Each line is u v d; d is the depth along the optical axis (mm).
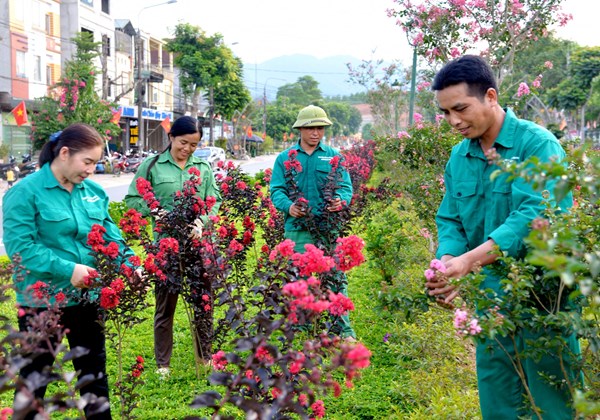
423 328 5320
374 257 7359
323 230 5352
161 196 5148
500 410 3086
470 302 2742
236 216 7629
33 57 32500
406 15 9867
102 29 40656
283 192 5555
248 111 62094
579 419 2611
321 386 2062
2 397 4395
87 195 3723
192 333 5000
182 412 4305
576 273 2377
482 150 3070
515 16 9312
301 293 2035
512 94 9383
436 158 7477
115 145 43469
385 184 11594
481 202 3086
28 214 3432
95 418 3580
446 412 3768
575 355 2754
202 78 49281
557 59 46562
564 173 1852
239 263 5496
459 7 9391
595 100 43969
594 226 2629
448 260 2900
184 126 5066
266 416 2029
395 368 5109
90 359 3635
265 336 2105
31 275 3439
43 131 26797
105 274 3555
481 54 9664
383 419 4195
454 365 4727
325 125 5484
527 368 2902
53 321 2359
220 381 2133
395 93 19922
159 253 4516
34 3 32406
